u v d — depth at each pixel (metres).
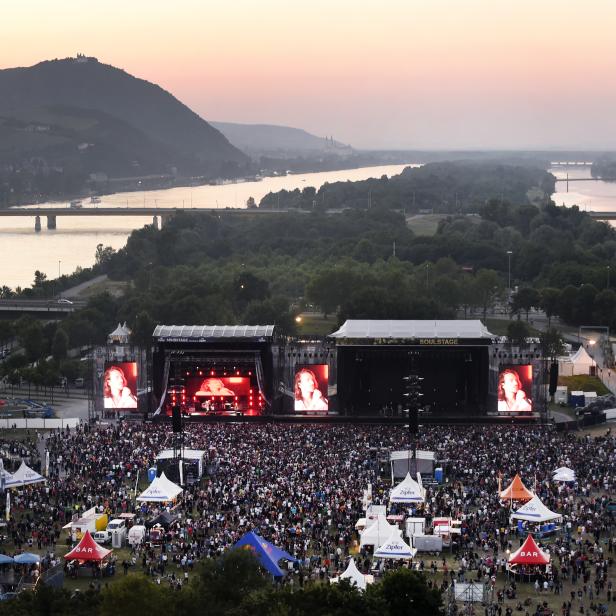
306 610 160.62
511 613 177.62
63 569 199.12
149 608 159.00
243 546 176.50
